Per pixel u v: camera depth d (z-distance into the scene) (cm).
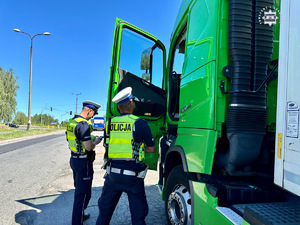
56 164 709
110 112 304
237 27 172
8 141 1543
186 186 211
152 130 356
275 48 189
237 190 169
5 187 468
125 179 210
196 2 220
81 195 268
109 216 223
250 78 173
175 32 323
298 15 114
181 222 217
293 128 113
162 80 396
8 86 4503
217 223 159
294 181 111
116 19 317
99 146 1199
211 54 180
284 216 125
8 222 310
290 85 117
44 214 337
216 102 174
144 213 215
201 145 180
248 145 170
